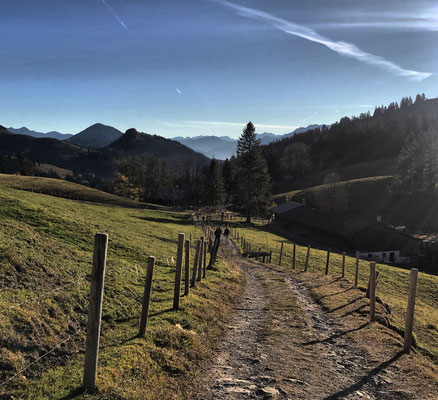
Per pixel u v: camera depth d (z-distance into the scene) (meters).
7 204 23.08
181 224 58.41
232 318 12.60
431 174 109.56
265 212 88.19
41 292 10.06
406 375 8.22
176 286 11.69
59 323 8.99
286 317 13.22
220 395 6.69
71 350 8.22
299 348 9.88
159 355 7.96
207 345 9.36
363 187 128.00
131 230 33.81
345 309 14.48
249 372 7.99
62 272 12.25
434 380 8.00
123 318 10.50
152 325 9.93
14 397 5.84
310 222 82.06
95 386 6.20
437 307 27.08
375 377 8.03
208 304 13.20
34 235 15.48
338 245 71.88
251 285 19.92
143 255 21.28
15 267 11.00
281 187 182.75
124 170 119.94
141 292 13.27
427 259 67.94
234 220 91.56
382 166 170.88
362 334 11.30
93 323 6.15
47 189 69.50
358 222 75.69
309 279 22.45
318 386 7.43
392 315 15.41
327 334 11.37
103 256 6.18
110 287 12.58
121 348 8.07
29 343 7.68
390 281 32.75
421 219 102.44
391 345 10.24
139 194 122.44
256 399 6.61
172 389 6.68
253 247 44.44
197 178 141.00
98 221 32.53
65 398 5.85
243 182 88.94
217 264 24.50
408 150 122.38
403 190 115.25
